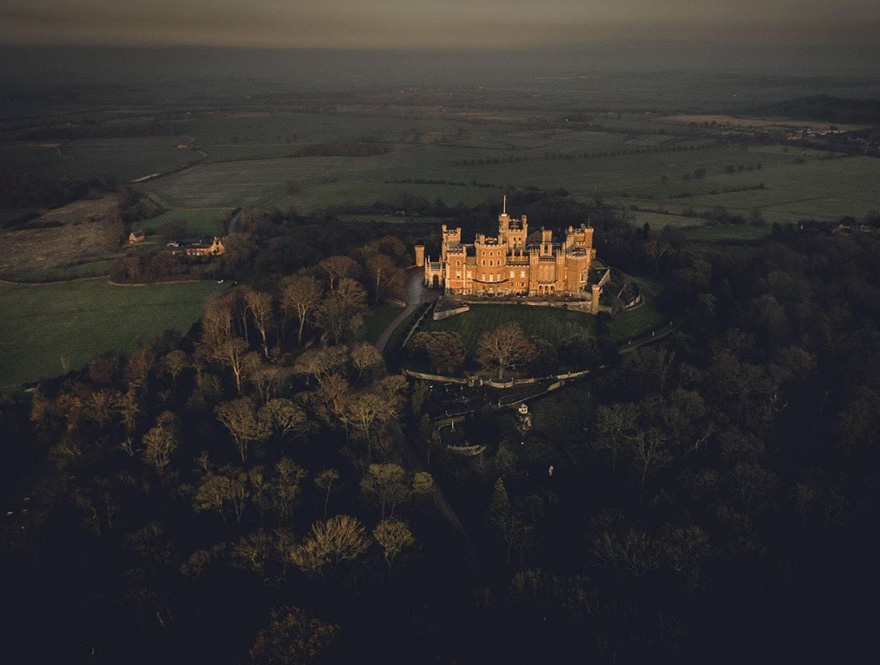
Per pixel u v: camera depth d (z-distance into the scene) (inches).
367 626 5142.7
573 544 6003.9
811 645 4758.9
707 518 5816.9
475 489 6835.6
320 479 6471.5
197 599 5334.6
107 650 5017.2
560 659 4729.3
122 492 6555.1
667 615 4975.4
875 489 5757.9
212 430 7623.0
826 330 7504.9
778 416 7037.4
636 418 7253.9
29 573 5930.1
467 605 5310.0
